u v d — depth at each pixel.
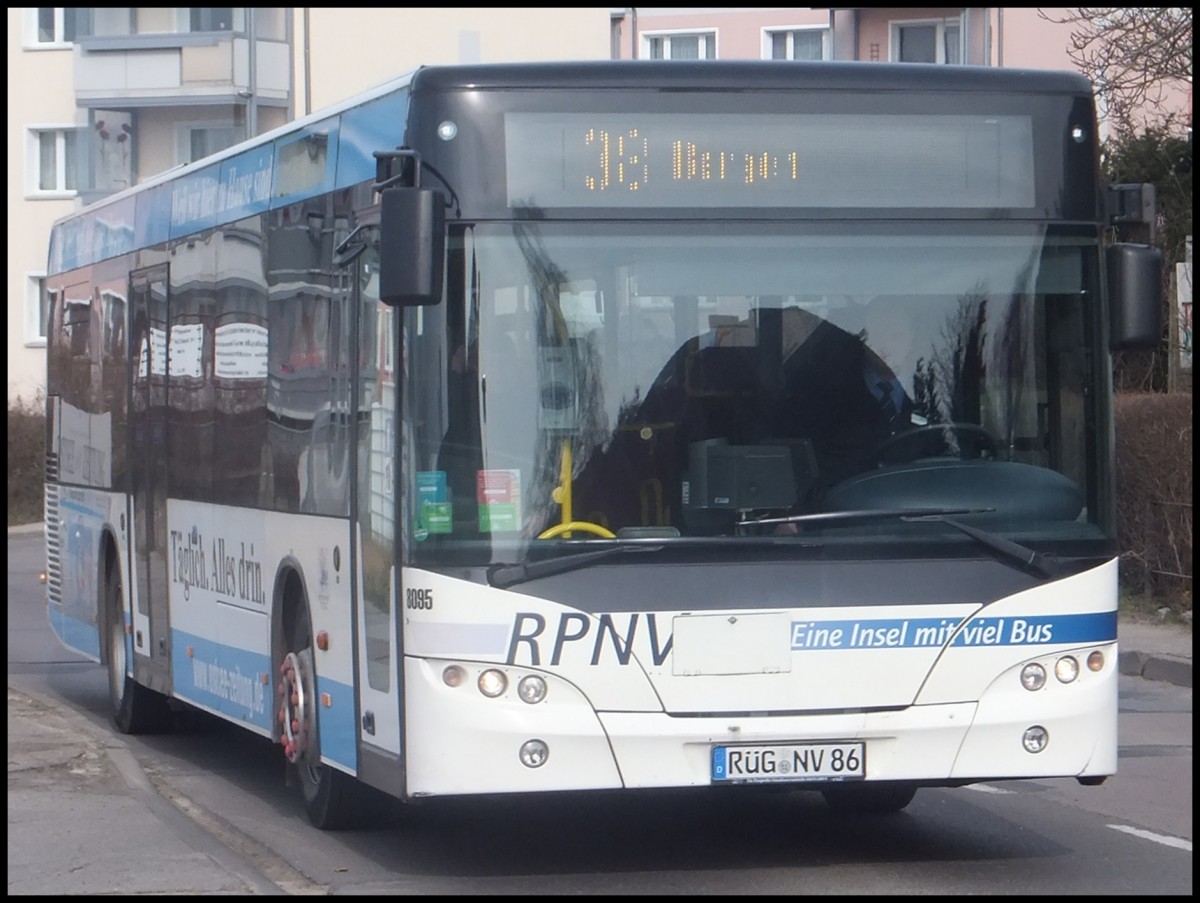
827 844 8.92
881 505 7.70
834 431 7.73
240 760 12.22
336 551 8.77
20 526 41.69
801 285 7.80
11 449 42.78
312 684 9.31
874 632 7.63
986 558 7.77
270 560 9.95
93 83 47.31
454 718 7.43
